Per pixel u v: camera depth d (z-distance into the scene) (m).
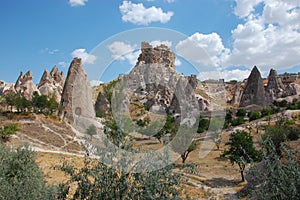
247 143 23.64
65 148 32.09
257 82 63.69
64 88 45.22
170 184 6.01
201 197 15.64
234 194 17.83
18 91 65.62
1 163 9.32
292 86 74.56
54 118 42.56
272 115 43.41
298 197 4.94
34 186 8.52
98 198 6.04
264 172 5.70
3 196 7.83
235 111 52.59
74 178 6.33
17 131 35.66
